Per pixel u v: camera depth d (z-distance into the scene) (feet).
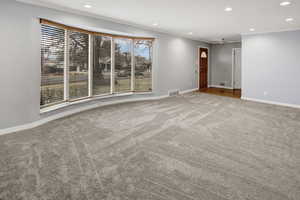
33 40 12.18
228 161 8.25
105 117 14.89
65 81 15.23
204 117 15.17
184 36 25.58
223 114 16.15
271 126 13.08
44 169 7.48
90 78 17.63
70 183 6.61
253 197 5.98
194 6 12.84
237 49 30.99
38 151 9.02
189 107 18.65
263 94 21.53
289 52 19.49
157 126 12.86
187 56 27.53
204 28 20.04
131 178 6.93
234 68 31.55
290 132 11.92
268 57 20.90
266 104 20.43
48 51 13.62
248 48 22.41
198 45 29.78
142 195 6.02
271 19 15.90
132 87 21.27
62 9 13.48
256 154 8.93
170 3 12.39
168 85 24.45
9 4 10.99
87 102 17.49
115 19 16.61
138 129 12.23
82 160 8.21
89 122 13.60
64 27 14.52
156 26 19.39
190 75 28.63
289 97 19.74
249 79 22.53
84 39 16.88
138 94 21.71
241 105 19.76
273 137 11.07
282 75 20.07
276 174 7.27
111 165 7.82
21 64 11.71
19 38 11.51
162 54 22.95
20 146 9.55
